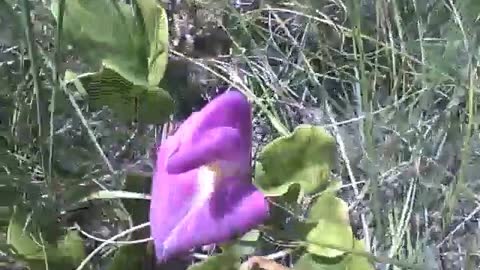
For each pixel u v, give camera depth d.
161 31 0.17
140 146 0.19
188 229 0.14
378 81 0.23
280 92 0.22
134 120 0.17
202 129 0.14
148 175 0.17
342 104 0.23
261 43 0.24
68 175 0.18
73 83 0.18
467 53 0.21
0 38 0.18
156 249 0.14
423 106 0.21
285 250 0.17
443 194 0.20
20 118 0.18
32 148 0.18
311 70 0.22
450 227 0.20
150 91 0.17
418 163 0.20
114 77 0.16
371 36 0.24
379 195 0.20
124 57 0.16
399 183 0.20
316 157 0.16
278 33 0.25
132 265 0.17
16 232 0.17
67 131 0.19
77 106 0.17
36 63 0.16
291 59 0.24
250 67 0.22
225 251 0.15
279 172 0.16
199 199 0.14
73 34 0.16
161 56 0.17
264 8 0.23
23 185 0.17
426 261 0.19
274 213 0.16
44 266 0.17
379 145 0.21
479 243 0.20
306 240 0.16
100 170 0.18
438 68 0.21
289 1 0.25
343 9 0.24
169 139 0.14
